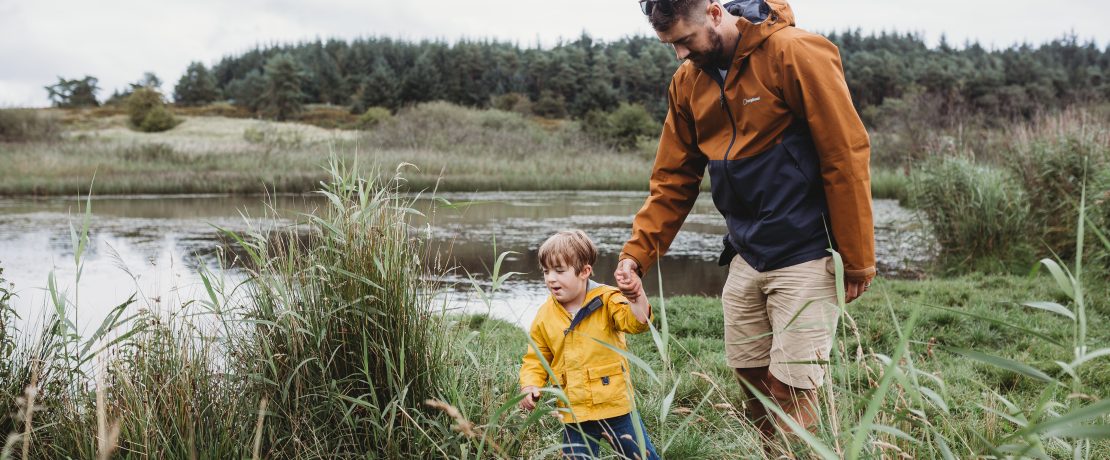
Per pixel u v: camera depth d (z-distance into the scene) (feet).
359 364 8.21
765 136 8.43
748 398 9.84
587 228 43.45
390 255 8.34
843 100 7.92
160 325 8.11
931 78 230.48
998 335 16.33
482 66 258.98
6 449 6.82
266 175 77.00
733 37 8.37
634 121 159.74
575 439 8.48
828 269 8.50
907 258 30.40
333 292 8.20
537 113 233.96
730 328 9.64
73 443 7.34
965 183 27.27
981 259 26.32
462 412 7.92
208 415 7.65
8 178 76.28
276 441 7.68
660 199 9.71
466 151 117.50
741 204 8.94
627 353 6.48
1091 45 312.09
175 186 74.43
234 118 217.36
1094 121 28.89
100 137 142.31
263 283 8.41
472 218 49.55
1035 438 5.03
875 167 83.41
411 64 292.61
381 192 8.69
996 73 201.98
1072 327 16.81
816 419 7.72
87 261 28.81
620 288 7.97
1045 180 27.02
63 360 8.18
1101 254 21.75
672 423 10.46
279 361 8.13
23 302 19.99
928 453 7.67
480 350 9.43
